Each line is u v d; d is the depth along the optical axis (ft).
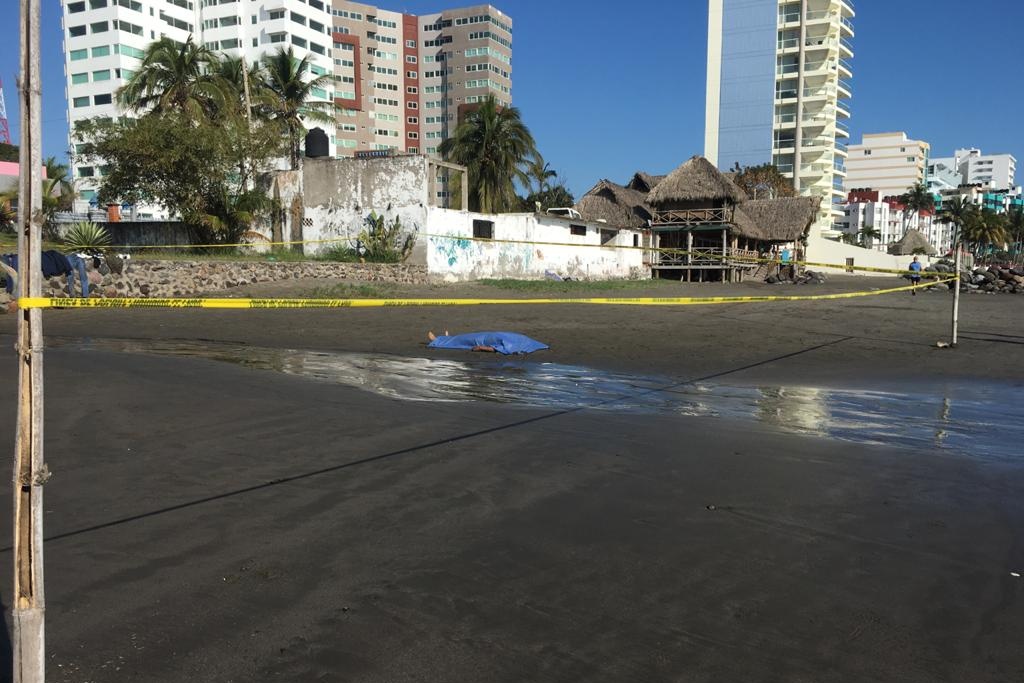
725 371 33.68
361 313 57.88
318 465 17.49
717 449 19.31
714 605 10.74
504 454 18.61
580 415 23.43
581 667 9.12
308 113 143.13
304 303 22.54
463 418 22.67
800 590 11.23
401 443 19.57
